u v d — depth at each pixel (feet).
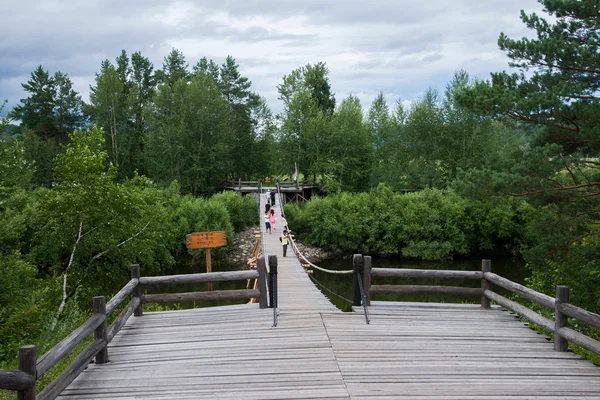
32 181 140.77
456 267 115.85
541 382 18.54
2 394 25.26
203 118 161.07
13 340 39.17
